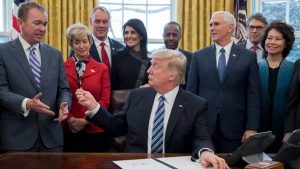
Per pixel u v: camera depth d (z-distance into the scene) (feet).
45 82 7.43
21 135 7.14
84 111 8.64
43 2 14.21
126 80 10.03
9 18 15.38
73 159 5.56
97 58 10.52
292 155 5.47
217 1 14.80
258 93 8.44
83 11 14.56
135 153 6.06
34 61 7.47
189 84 8.94
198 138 6.29
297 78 8.32
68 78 8.75
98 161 5.44
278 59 8.90
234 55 8.58
